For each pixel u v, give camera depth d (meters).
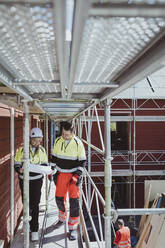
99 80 1.52
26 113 2.04
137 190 11.07
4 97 2.19
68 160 3.09
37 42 0.88
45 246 2.85
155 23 0.73
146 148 10.95
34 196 3.02
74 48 0.75
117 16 0.67
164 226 5.96
